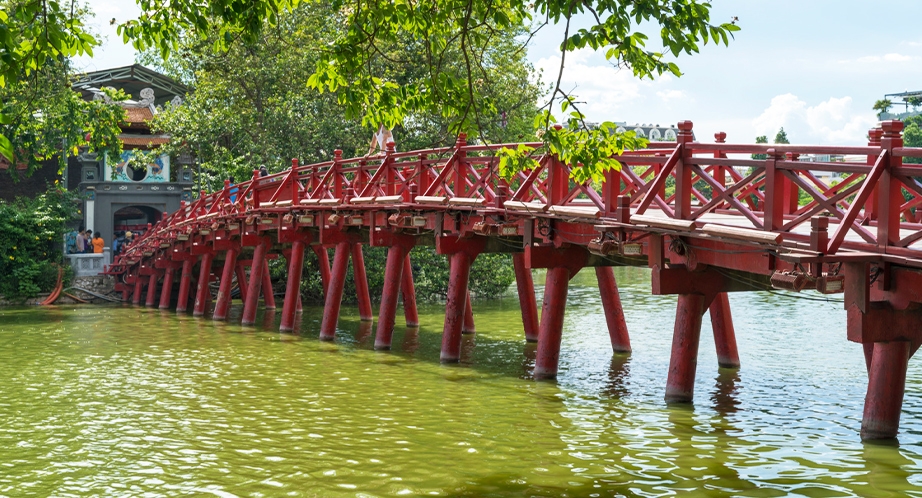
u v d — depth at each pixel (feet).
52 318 99.14
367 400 48.08
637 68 31.09
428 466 34.96
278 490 32.22
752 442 37.42
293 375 56.59
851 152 31.04
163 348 70.79
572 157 33.14
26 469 35.65
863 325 31.30
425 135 123.44
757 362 58.18
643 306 97.60
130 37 35.65
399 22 36.42
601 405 45.68
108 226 145.69
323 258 98.78
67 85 109.50
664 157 39.86
